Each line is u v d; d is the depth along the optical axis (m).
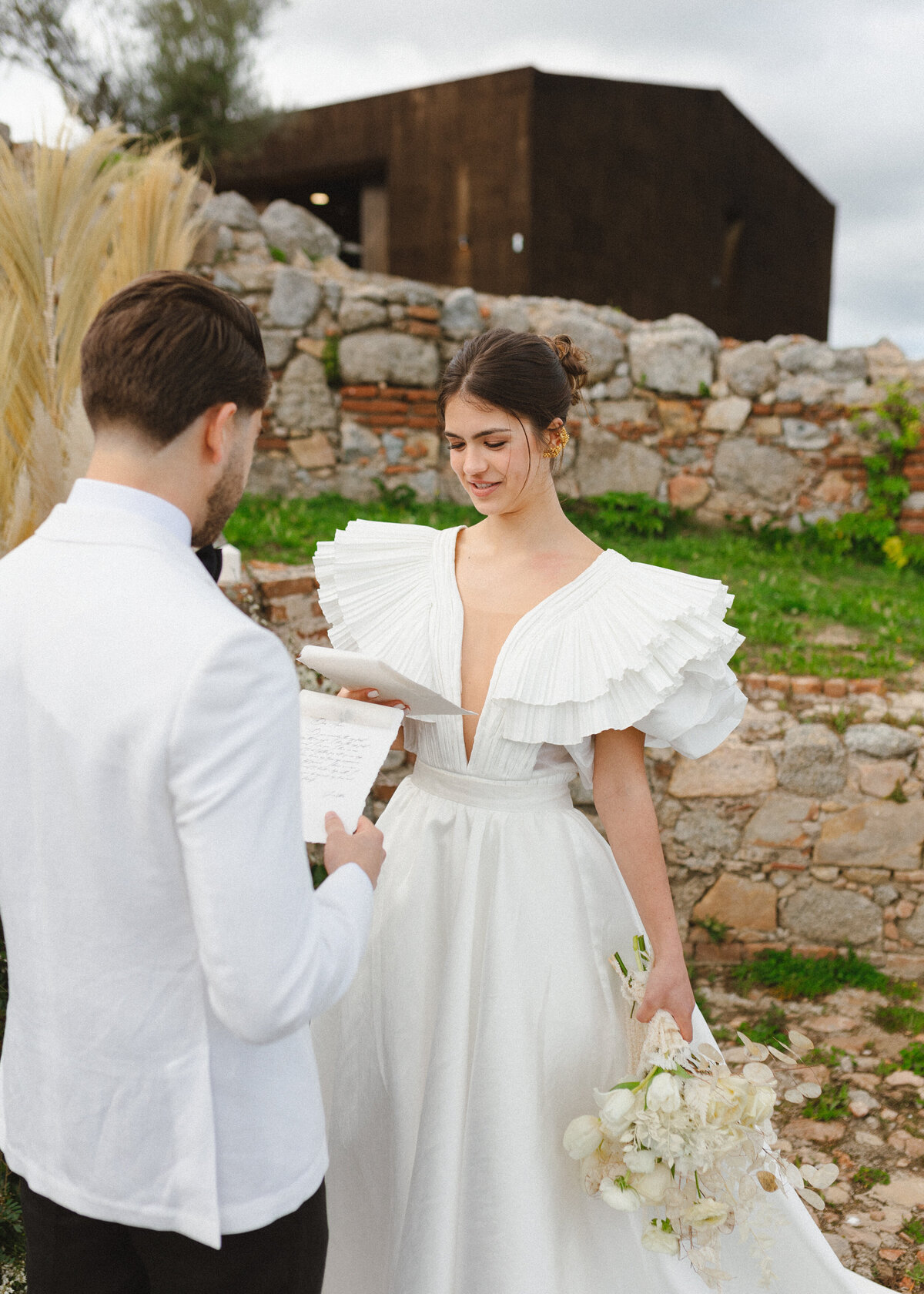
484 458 1.65
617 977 1.73
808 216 19.78
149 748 0.96
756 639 4.52
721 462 7.14
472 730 1.71
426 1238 1.60
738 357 7.07
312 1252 1.23
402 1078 1.71
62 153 3.07
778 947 3.68
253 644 0.99
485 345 1.64
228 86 9.16
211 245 6.48
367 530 1.95
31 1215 1.22
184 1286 1.18
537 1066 1.63
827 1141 2.72
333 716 1.54
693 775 3.60
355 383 6.58
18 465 2.85
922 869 3.59
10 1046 1.20
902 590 5.95
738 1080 1.51
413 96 15.14
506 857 1.68
